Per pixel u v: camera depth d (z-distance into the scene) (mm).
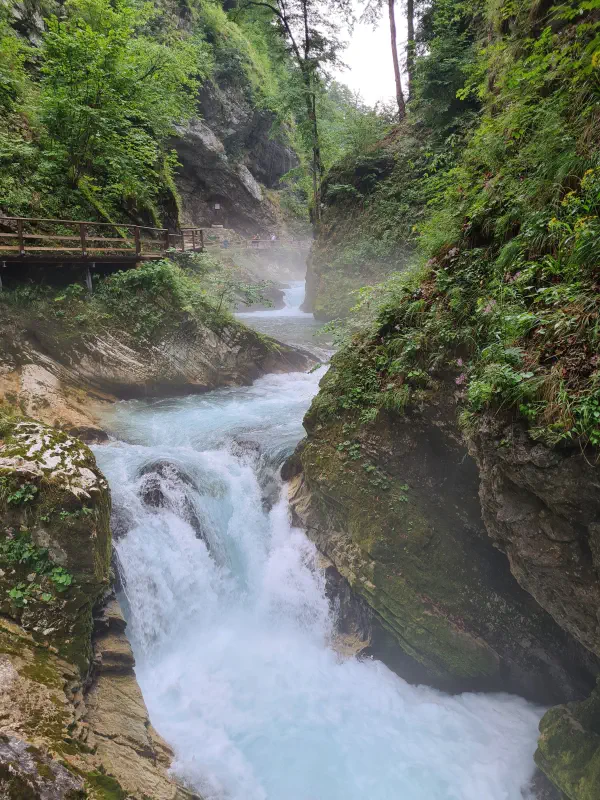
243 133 35375
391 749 5066
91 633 5047
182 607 6426
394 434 6059
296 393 11398
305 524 6887
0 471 4840
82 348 10156
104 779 3672
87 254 10906
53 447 5391
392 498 6027
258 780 4684
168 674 5828
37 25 16266
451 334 4953
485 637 5590
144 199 16016
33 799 3314
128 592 6004
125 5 15492
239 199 36156
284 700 5559
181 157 31828
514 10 6703
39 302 10094
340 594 6371
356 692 5711
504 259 4566
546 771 4363
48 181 12664
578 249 3680
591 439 3062
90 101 12953
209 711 5359
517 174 5152
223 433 8805
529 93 5539
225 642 6398
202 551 6832
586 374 3281
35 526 4777
